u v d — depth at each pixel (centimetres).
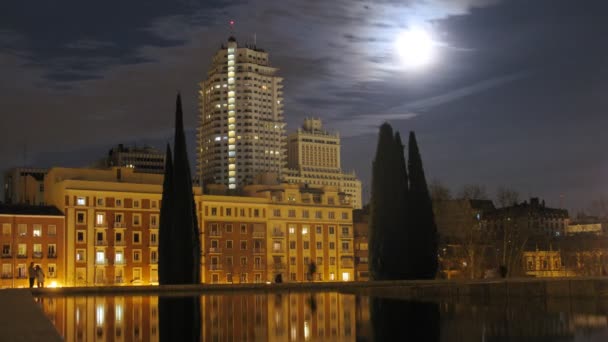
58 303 4903
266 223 15838
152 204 14662
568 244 17550
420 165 8988
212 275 15000
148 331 3309
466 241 13100
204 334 3247
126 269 14188
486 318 4294
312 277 15462
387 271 8644
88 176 14688
